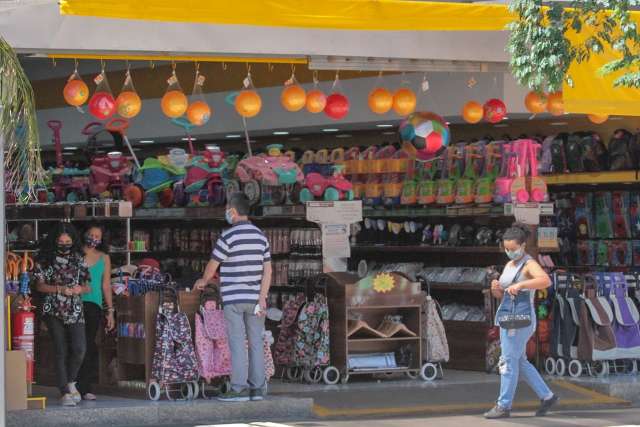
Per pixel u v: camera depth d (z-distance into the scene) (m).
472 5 14.61
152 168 20.11
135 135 22.80
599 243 21.38
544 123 21.62
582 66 15.70
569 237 21.61
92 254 15.10
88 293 14.92
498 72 16.98
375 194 20.31
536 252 18.30
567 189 21.75
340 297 16.84
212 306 15.02
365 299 16.86
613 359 16.92
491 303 18.16
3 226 12.55
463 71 16.00
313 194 18.91
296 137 23.27
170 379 14.64
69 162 24.33
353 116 19.67
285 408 14.63
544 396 14.45
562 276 17.20
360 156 20.45
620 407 15.62
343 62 15.16
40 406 14.02
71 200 20.91
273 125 20.84
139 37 13.82
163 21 13.18
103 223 22.58
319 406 15.10
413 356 17.31
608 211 21.33
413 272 19.58
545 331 17.69
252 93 15.53
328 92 19.95
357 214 18.72
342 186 18.77
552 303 17.50
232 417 14.44
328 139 23.19
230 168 20.97
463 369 18.56
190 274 15.84
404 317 17.50
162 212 21.36
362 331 17.08
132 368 15.49
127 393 15.24
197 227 22.77
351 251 20.89
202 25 14.12
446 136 17.47
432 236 19.66
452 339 18.75
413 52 15.30
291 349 17.08
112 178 20.45
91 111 14.73
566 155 20.94
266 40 14.44
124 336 15.31
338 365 16.91
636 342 17.02
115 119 20.03
